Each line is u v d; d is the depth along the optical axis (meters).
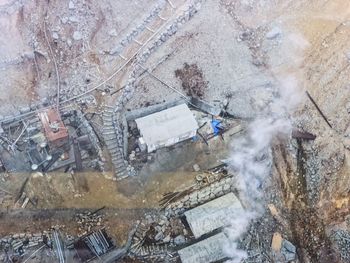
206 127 28.83
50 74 29.03
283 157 29.30
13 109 28.03
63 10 29.69
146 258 26.09
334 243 28.36
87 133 27.83
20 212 25.81
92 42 29.77
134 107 28.81
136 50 29.58
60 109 28.28
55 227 25.73
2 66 28.59
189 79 29.77
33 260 25.12
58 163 26.92
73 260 25.17
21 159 26.97
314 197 29.22
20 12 29.16
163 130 27.20
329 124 30.02
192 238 26.70
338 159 29.69
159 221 26.55
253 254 26.94
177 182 27.17
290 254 27.50
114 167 27.05
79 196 26.39
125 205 26.42
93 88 28.81
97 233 25.67
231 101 29.81
